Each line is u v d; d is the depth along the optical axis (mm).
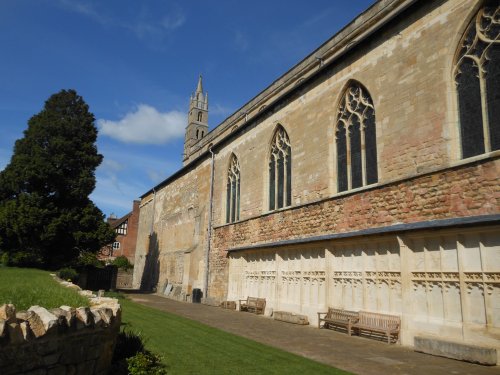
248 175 23031
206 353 9242
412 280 11594
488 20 11422
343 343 11430
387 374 8008
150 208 42688
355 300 13641
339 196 15406
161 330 12008
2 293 7570
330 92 16922
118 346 7996
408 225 11906
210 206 27188
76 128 26562
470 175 10898
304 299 16234
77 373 5496
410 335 11242
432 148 12133
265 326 14555
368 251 13406
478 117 11273
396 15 13695
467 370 8406
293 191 18406
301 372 7938
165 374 7199
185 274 28719
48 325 4801
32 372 4582
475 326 9836
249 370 7941
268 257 19453
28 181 24344
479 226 9852
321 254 15648
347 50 15805
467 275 10188
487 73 11227
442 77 12180
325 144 16812
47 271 21453
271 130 21062
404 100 13297
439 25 12516
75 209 25109
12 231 23078
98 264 29016
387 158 13609
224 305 21797
